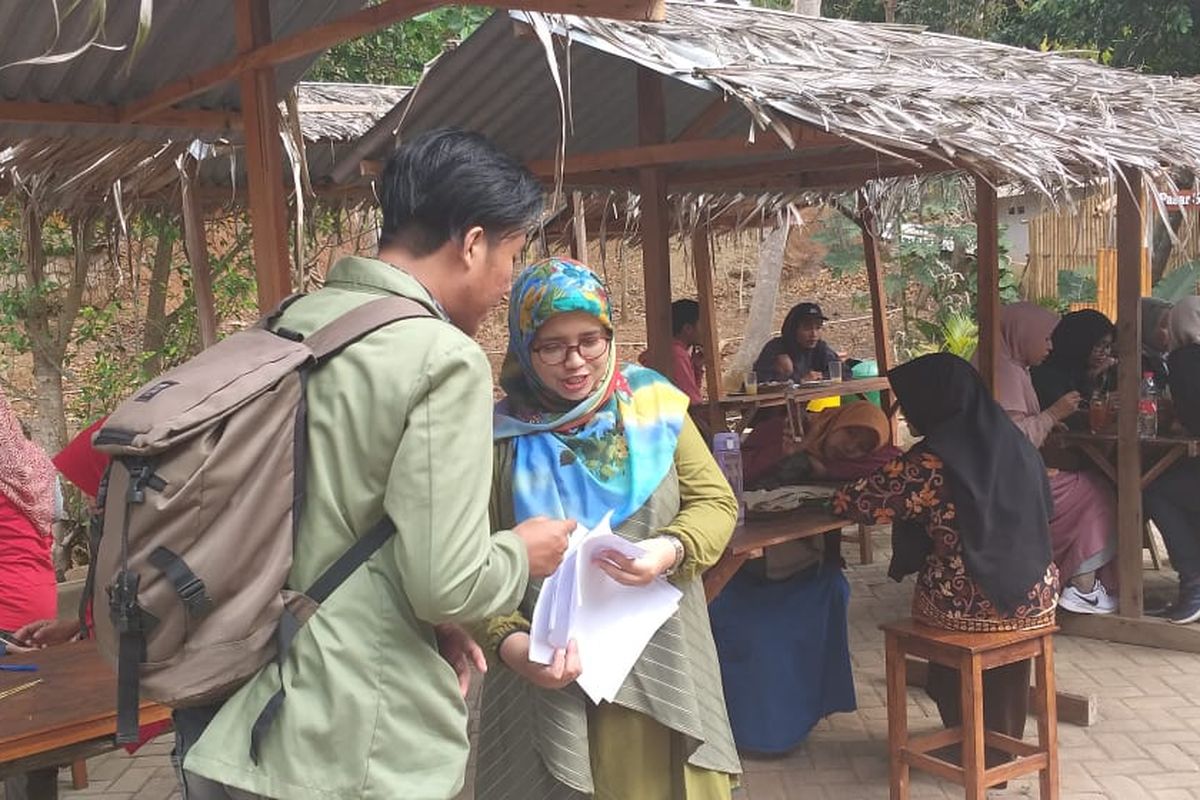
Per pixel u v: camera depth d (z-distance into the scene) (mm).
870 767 4098
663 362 4340
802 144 3607
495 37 3973
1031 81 5105
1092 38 12578
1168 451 5348
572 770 2252
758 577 4184
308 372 1521
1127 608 5414
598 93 4551
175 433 1383
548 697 2293
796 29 4855
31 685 2512
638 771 2375
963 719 3393
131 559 1394
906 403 3619
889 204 7719
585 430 2375
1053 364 5941
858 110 3375
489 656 2191
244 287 7125
